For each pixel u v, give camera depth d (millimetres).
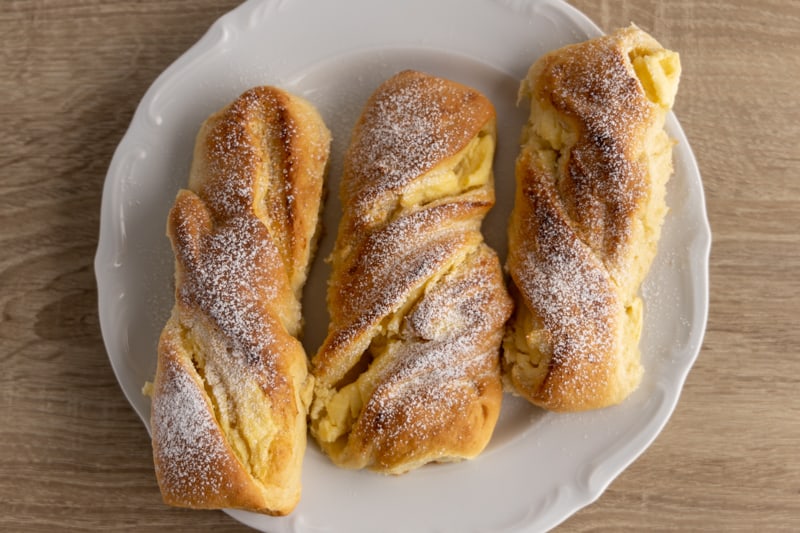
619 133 488
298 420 486
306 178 504
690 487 520
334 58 527
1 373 529
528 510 501
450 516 502
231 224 491
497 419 505
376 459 490
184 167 523
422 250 494
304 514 502
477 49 525
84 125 536
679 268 508
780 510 518
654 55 504
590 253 489
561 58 505
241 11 522
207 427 471
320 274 524
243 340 477
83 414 527
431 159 498
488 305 494
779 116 530
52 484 525
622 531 519
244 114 503
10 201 535
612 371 490
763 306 524
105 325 512
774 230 526
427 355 488
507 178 528
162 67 537
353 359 496
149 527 522
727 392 522
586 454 503
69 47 538
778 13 533
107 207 516
